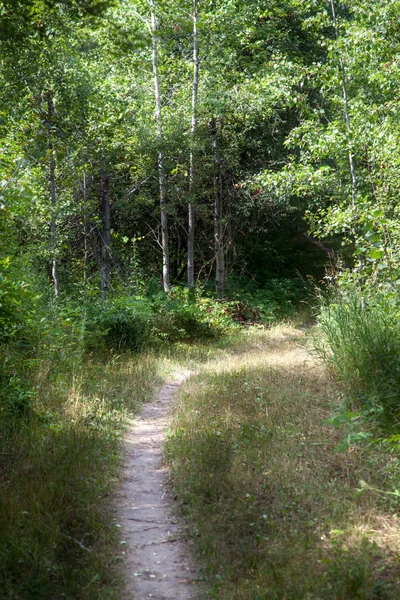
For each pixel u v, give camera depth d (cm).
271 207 2383
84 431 765
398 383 805
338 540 495
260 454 677
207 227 2478
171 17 2052
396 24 1293
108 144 1770
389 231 1078
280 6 2439
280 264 2800
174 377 1246
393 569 458
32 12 700
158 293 2016
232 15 2144
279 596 428
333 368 988
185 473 654
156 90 2050
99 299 1708
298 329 1969
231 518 548
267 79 1517
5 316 930
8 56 1052
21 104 1469
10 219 1041
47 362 1017
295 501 569
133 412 939
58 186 1762
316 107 2261
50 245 1627
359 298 1032
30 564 463
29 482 593
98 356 1307
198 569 481
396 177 1230
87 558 487
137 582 463
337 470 638
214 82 2145
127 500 612
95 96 1773
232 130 2211
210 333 1820
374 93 1620
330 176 1475
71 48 1491
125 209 2070
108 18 705
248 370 1142
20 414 787
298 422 784
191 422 826
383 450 678
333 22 1383
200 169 2122
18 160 1038
